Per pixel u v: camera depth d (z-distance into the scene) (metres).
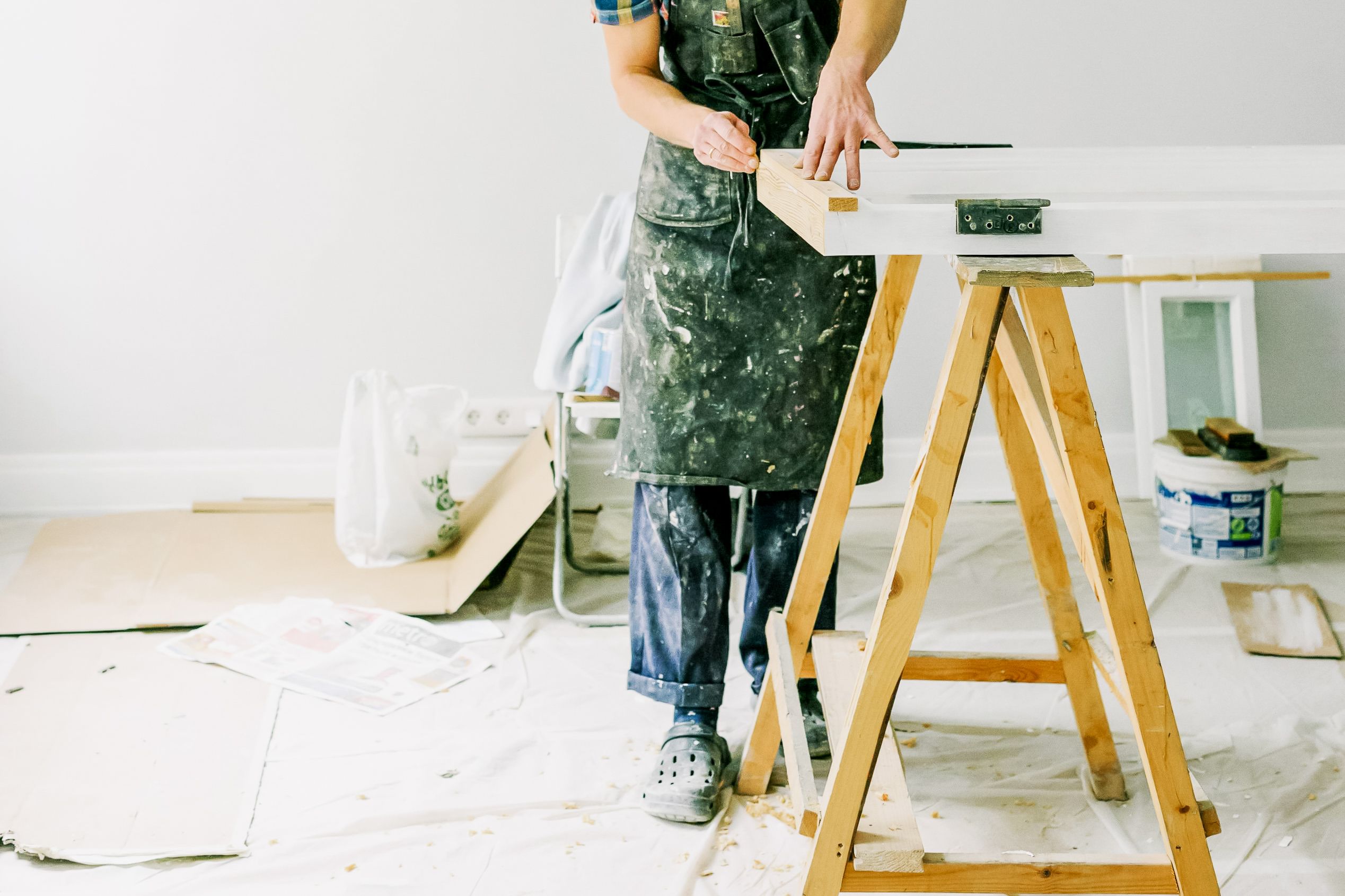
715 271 1.61
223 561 2.66
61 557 2.69
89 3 2.80
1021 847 1.58
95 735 1.91
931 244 0.94
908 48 2.91
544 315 3.04
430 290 3.02
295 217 2.96
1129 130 2.98
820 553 1.54
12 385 3.00
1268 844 1.59
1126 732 1.90
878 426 1.73
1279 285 3.07
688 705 1.73
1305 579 2.54
